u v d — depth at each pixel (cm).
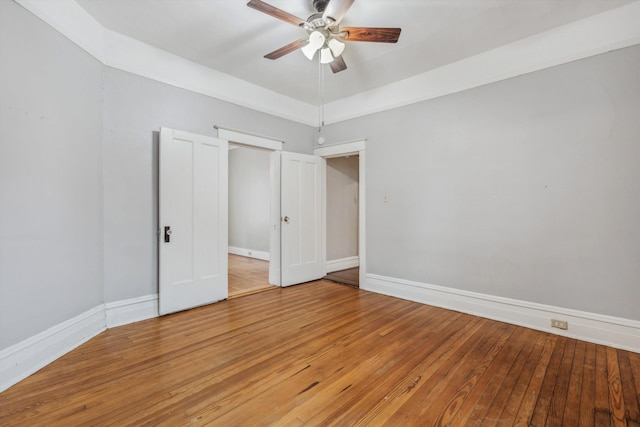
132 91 295
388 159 397
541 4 241
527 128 288
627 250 241
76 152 245
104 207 277
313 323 292
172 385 186
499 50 305
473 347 241
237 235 739
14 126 195
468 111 327
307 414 160
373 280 412
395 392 180
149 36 290
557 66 272
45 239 216
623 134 243
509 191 299
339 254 562
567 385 188
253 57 331
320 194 484
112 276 282
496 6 244
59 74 229
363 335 264
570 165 266
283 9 247
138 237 299
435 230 353
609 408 166
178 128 328
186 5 246
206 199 343
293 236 444
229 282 452
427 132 360
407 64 343
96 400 171
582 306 259
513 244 296
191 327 280
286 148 447
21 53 199
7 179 191
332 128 466
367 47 307
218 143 354
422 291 363
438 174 350
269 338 256
